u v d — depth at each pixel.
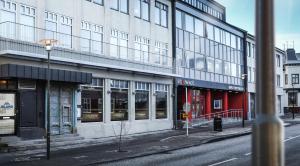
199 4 49.31
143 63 32.22
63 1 26.16
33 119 23.59
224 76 47.81
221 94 49.22
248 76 55.16
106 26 29.55
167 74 34.47
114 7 30.61
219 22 47.06
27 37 23.42
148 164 17.02
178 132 32.94
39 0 24.47
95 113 27.98
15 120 22.77
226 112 48.03
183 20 39.78
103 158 18.58
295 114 73.31
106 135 28.39
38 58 23.09
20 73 21.61
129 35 31.98
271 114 4.17
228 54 49.31
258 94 4.24
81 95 26.81
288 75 81.06
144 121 32.84
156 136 29.64
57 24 25.64
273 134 4.09
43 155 19.53
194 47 41.50
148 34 34.38
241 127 38.19
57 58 23.73
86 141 25.41
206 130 34.81
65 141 24.28
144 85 33.47
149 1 34.88
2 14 22.31
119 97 30.36
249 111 54.22
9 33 22.42
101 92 28.64
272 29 4.24
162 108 35.75
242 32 53.44
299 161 17.14
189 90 41.03
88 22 28.03
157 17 35.94
